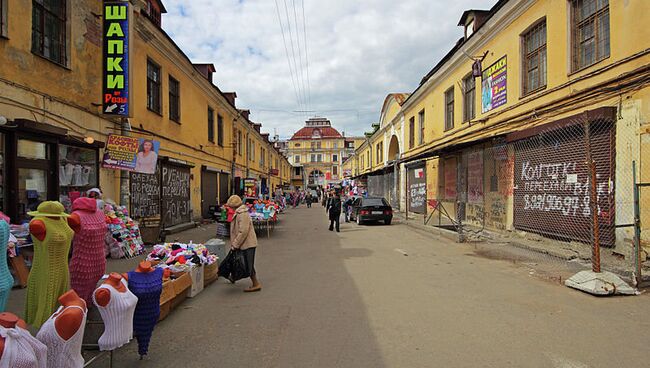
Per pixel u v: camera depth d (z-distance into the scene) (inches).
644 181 286.4
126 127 441.7
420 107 889.5
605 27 332.8
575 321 182.7
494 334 168.4
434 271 299.1
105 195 421.1
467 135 598.5
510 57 476.1
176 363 147.4
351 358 147.6
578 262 307.4
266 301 228.7
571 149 358.3
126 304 135.0
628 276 255.8
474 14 589.3
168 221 598.9
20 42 301.7
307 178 3408.0
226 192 1005.2
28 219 311.6
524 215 435.5
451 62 661.3
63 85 353.4
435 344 158.9
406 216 788.0
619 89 305.9
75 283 149.0
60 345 106.7
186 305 224.1
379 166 1473.9
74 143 365.4
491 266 314.3
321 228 673.6
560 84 380.2
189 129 699.4
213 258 285.1
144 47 508.1
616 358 143.0
